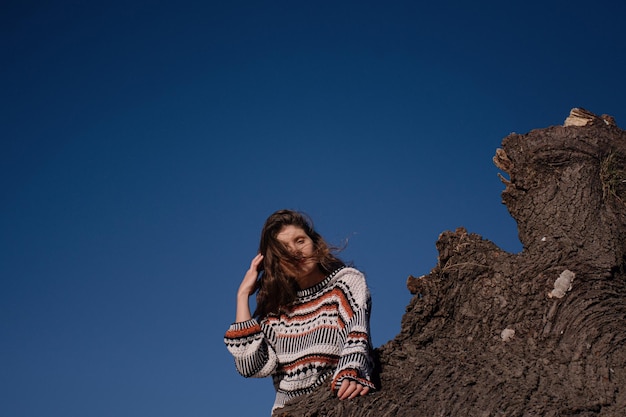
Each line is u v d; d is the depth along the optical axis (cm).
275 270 384
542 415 311
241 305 389
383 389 347
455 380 342
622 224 432
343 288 371
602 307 370
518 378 337
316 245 389
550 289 389
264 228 396
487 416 314
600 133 485
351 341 347
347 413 327
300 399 350
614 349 344
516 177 490
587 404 313
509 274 404
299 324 379
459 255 420
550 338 365
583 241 415
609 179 464
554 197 457
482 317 391
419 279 414
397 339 388
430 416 321
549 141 486
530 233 448
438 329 395
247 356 374
